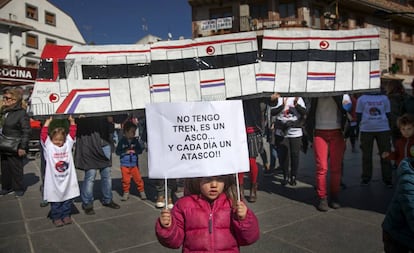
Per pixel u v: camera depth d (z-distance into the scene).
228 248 2.07
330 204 4.63
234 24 25.44
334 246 3.37
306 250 3.30
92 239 3.79
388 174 5.65
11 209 5.10
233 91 4.40
